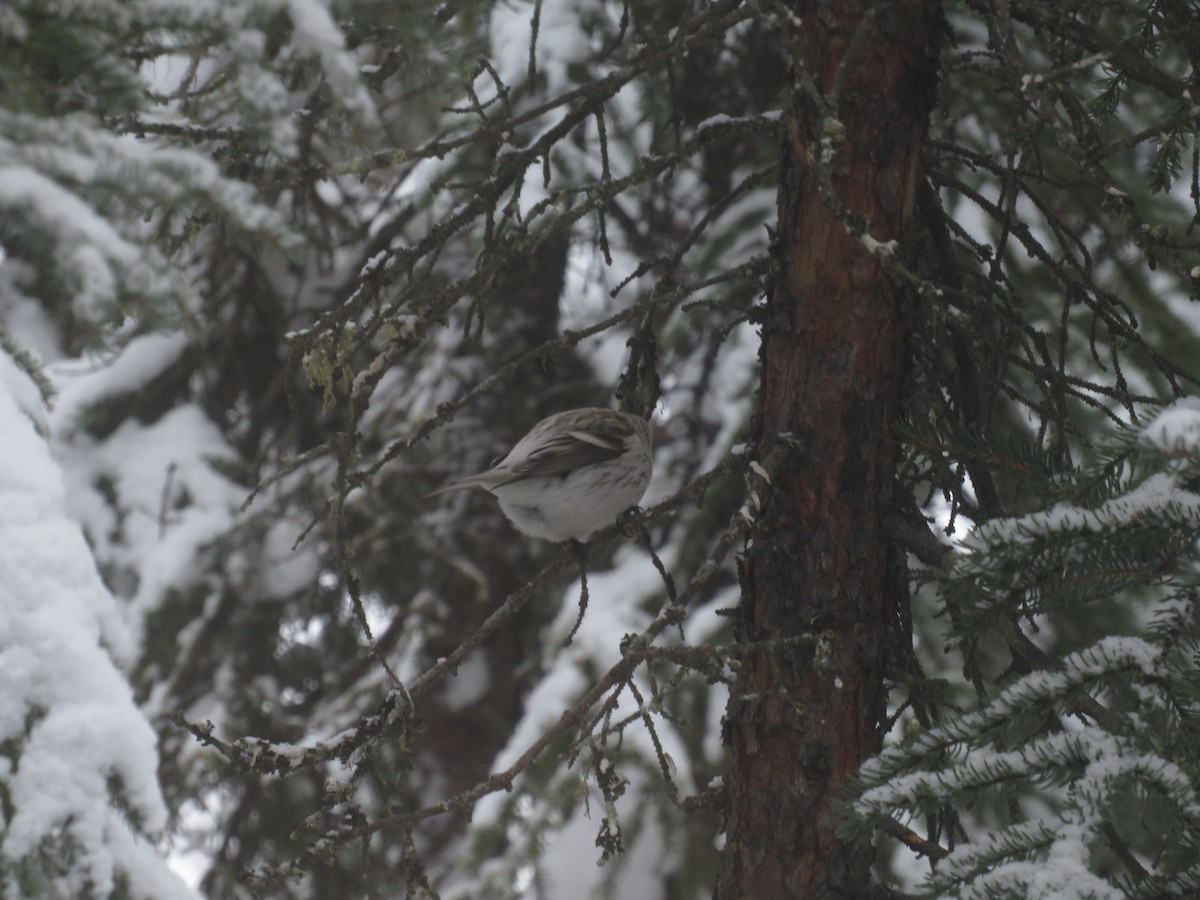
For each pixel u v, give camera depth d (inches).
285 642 638.5
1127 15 280.2
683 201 581.6
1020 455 242.4
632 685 235.9
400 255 290.7
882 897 261.9
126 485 576.4
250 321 619.5
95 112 213.6
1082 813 190.5
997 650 449.1
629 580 498.9
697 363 547.8
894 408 277.1
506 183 296.0
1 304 491.8
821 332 274.8
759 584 270.2
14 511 199.9
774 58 522.0
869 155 276.7
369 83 291.1
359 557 630.5
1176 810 184.1
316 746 248.8
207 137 262.1
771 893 259.4
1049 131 394.9
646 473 383.2
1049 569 199.9
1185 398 201.2
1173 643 197.9
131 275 204.5
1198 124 259.8
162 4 213.5
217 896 610.9
